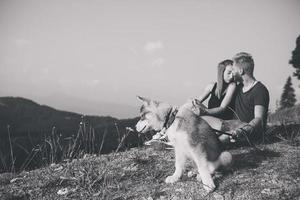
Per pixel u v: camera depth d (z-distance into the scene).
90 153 3.66
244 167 2.77
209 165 2.48
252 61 3.13
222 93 3.28
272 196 2.31
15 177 3.01
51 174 2.96
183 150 2.54
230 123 3.03
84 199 2.49
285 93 16.83
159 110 2.57
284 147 3.21
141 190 2.54
